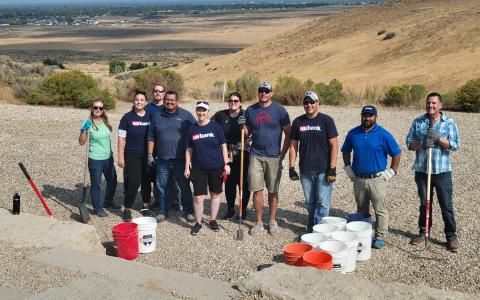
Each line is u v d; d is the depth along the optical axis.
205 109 7.87
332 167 7.67
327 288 5.32
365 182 7.39
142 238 7.33
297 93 24.42
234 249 7.52
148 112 8.77
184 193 8.69
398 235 7.88
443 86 35.66
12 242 6.79
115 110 21.41
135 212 9.23
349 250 6.57
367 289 5.33
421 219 7.52
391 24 63.66
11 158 12.78
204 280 5.93
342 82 41.53
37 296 5.32
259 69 57.47
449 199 7.19
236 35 150.12
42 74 34.19
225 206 9.55
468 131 16.02
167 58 98.81
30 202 9.60
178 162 8.55
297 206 9.52
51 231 7.15
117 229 7.33
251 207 9.43
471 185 10.28
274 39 73.94
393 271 6.72
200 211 8.10
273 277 5.55
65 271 6.04
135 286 5.51
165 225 8.56
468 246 7.34
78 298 5.26
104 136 8.78
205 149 7.94
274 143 7.93
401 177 11.06
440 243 7.50
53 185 10.73
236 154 8.52
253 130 7.94
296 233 8.13
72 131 16.23
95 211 8.95
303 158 7.80
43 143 14.42
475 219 8.38
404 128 16.72
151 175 9.11
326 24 73.69
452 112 20.56
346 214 8.98
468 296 5.31
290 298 5.20
